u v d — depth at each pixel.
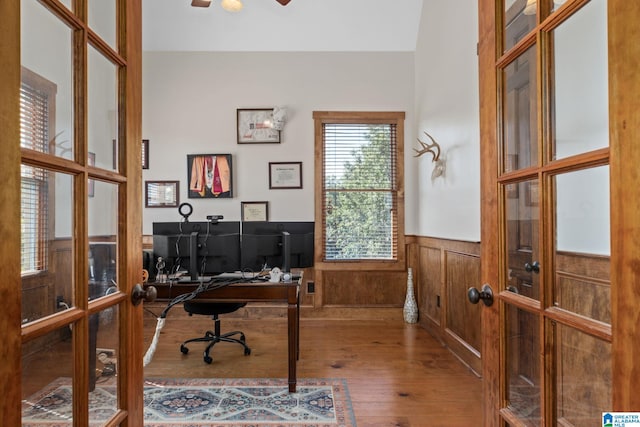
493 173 1.23
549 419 0.96
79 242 0.98
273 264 2.87
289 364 2.62
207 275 3.04
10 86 0.69
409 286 4.43
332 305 4.57
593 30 0.85
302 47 4.63
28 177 0.83
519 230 1.13
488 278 1.26
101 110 1.13
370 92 4.65
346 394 2.58
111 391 1.16
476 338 2.97
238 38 4.55
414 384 2.74
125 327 1.20
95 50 1.09
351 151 4.66
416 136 4.57
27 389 0.81
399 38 4.59
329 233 4.63
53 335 0.89
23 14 0.83
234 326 4.25
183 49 4.61
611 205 0.72
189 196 4.58
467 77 3.12
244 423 2.21
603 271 0.82
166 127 4.60
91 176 1.04
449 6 3.51
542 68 0.99
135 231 1.27
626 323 0.69
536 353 1.04
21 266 0.76
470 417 2.28
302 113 4.64
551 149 0.98
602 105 0.83
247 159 4.62
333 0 4.28
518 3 1.15
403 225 4.59
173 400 2.50
